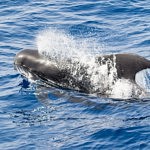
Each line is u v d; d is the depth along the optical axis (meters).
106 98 50.16
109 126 44.91
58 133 44.56
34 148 42.56
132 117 46.12
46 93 51.84
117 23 72.56
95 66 52.25
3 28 71.19
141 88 50.03
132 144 42.09
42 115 47.75
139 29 70.12
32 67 54.94
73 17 74.88
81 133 44.31
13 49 64.38
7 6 79.69
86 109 48.41
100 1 80.38
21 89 52.97
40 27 71.44
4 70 57.69
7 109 49.12
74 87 52.38
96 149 41.88
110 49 63.16
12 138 44.16
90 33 68.81
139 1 80.00
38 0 81.94
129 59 50.81
